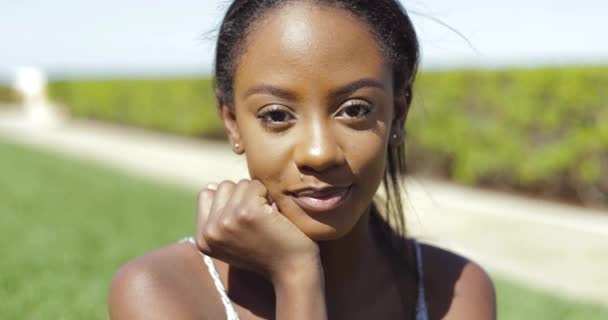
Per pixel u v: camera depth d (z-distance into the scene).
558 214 10.23
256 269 1.63
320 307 1.60
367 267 1.88
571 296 6.27
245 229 1.59
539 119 11.46
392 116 1.69
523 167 11.84
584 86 10.77
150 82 24.80
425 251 2.04
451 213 10.28
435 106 13.19
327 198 1.57
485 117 12.41
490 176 12.62
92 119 30.67
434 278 1.98
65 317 4.54
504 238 8.77
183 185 13.04
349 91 1.54
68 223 8.54
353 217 1.61
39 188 11.70
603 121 10.62
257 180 1.64
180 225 8.64
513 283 6.56
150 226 8.46
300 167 1.55
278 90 1.54
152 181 13.26
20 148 19.11
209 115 21.62
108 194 11.20
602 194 10.93
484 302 1.99
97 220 8.80
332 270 1.82
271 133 1.58
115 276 1.75
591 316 5.55
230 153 18.45
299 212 1.59
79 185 12.20
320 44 1.53
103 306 4.83
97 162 16.45
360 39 1.56
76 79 33.38
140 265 1.72
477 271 2.05
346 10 1.56
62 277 5.62
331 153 1.52
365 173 1.58
